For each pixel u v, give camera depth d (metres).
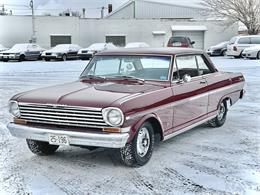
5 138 6.50
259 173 4.87
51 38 37.22
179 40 28.95
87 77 6.10
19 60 28.95
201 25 39.03
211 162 5.28
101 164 5.23
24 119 5.13
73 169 5.04
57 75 17.17
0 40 35.75
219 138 6.51
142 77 5.81
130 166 5.07
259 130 7.05
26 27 36.34
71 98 4.86
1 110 8.83
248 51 25.72
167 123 5.47
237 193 4.28
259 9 35.88
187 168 5.05
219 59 26.42
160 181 4.62
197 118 6.32
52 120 4.92
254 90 11.84
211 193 4.27
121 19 38.41
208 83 6.60
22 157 5.54
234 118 8.05
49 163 5.29
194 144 6.16
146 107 4.95
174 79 5.73
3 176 4.79
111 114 4.59
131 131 4.73
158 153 5.68
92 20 37.97
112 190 4.36
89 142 4.68
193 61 6.42
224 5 37.69
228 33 39.16
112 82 5.73
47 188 4.42
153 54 5.93
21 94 5.32
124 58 6.08
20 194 4.26
